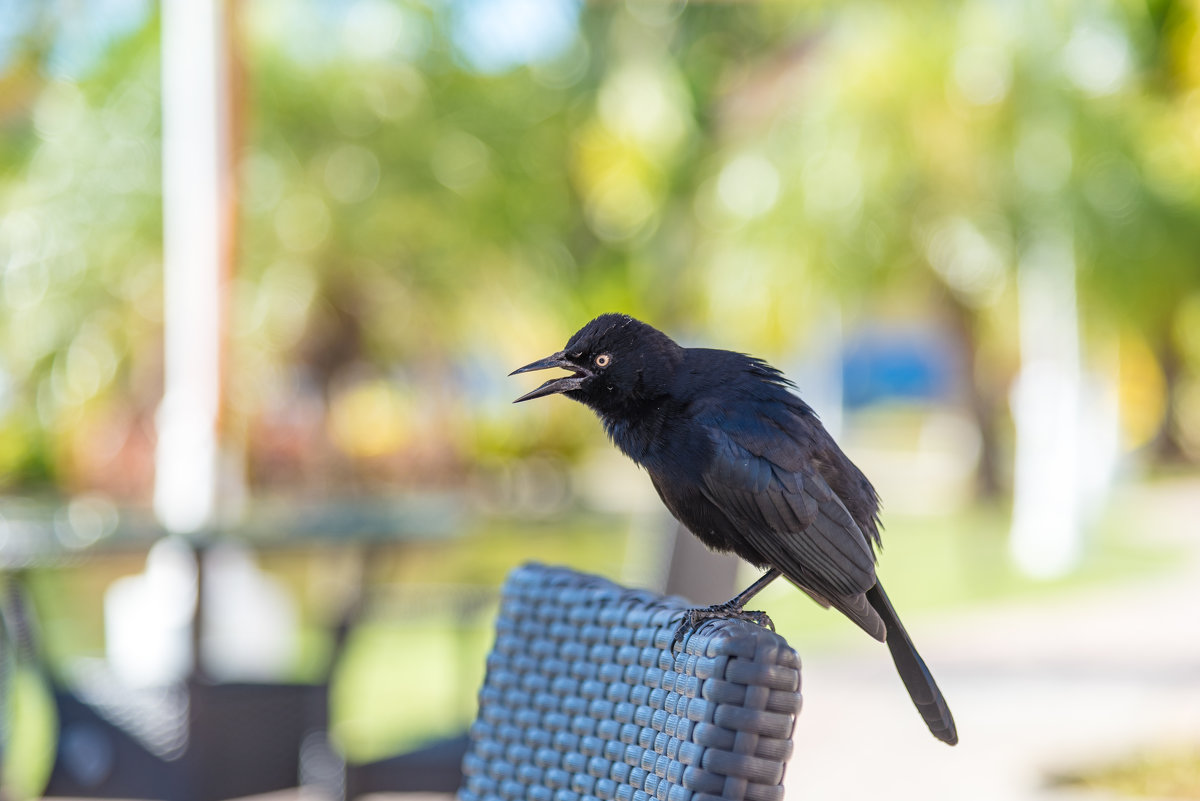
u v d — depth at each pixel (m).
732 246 19.20
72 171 18.84
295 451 20.42
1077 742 6.97
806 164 18.27
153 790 4.58
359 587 6.00
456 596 5.31
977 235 17.70
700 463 3.05
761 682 1.59
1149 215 16.80
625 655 1.92
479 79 21.19
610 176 22.56
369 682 8.57
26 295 19.11
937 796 6.07
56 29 18.50
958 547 17.89
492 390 27.55
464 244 20.80
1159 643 9.88
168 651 6.73
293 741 4.83
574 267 23.16
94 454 19.84
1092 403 19.36
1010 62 16.50
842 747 7.00
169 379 8.48
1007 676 8.77
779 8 18.50
